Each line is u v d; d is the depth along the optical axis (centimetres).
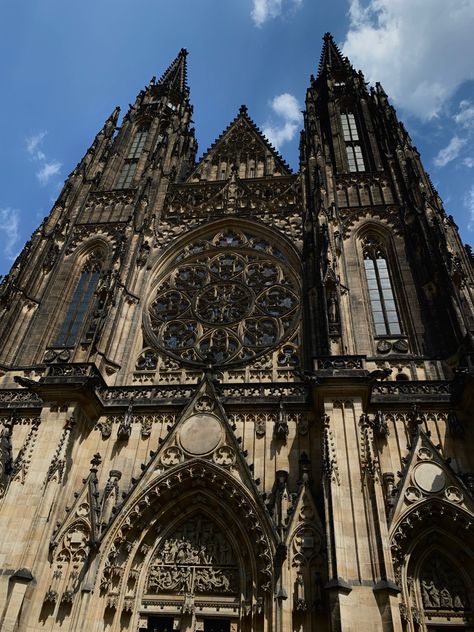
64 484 4016
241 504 3800
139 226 6425
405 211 6091
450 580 3516
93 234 6744
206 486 4050
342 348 4378
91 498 3922
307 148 7319
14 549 3516
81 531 3800
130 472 4178
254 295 5681
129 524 3831
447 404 4203
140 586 3734
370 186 6688
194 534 3969
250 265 6019
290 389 4525
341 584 3002
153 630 3575
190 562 3819
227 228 6519
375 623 2905
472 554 3522
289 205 6538
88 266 6481
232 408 4425
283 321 5384
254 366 4978
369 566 3122
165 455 4131
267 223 6316
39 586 3481
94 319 5159
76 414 4256
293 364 4941
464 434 4006
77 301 6081
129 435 4366
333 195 6400
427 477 3738
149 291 5947
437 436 4069
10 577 3378
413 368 4691
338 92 8788
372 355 4909
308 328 5088
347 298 5131
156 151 7656
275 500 3756
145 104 9281
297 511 3650
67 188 7269
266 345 5169
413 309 5225
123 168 8069
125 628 3544
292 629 3178
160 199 6988
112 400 4638
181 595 3675
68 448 4091
